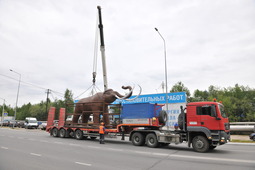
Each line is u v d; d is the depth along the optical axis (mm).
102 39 21391
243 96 44469
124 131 14984
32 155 9039
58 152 10008
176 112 26312
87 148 11727
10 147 11422
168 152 10719
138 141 13500
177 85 40594
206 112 11125
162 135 12375
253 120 32312
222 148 13211
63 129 18609
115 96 16594
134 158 8742
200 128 11109
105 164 7441
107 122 16594
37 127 39719
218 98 40281
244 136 22656
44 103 78375
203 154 10195
